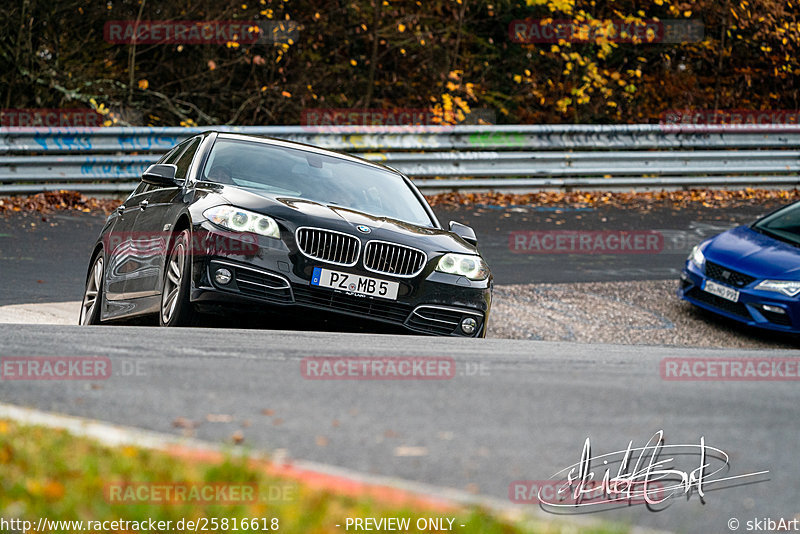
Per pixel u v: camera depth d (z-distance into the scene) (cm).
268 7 7444
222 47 7675
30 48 6831
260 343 2144
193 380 1689
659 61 9550
